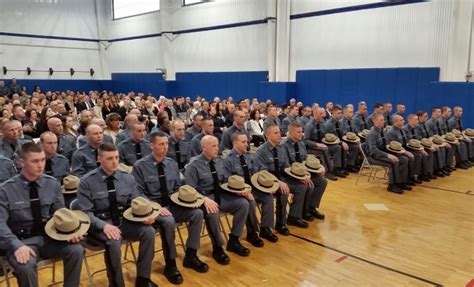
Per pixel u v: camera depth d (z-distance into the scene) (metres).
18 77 17.05
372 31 10.73
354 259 3.81
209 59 15.26
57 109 8.48
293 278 3.43
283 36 12.55
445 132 8.10
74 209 3.20
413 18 9.98
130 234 3.13
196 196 3.56
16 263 2.53
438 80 9.67
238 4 13.87
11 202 2.77
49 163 4.32
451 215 5.07
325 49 11.80
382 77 10.53
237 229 3.90
